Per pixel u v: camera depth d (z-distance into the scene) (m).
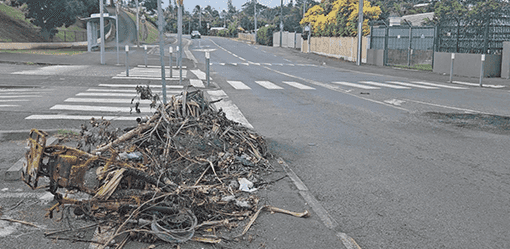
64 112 10.87
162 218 4.18
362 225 4.59
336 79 21.38
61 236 4.13
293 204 5.12
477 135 9.05
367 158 7.27
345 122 10.48
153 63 29.31
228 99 14.10
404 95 15.40
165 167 5.07
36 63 25.08
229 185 5.50
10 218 4.53
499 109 12.27
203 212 4.58
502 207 5.10
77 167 4.13
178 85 17.36
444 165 6.84
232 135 7.10
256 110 12.12
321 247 4.04
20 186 5.53
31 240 4.05
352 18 36.94
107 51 41.16
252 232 4.32
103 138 5.91
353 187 5.80
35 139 4.21
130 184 4.43
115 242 4.00
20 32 49.62
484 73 21.94
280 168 6.62
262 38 74.69
